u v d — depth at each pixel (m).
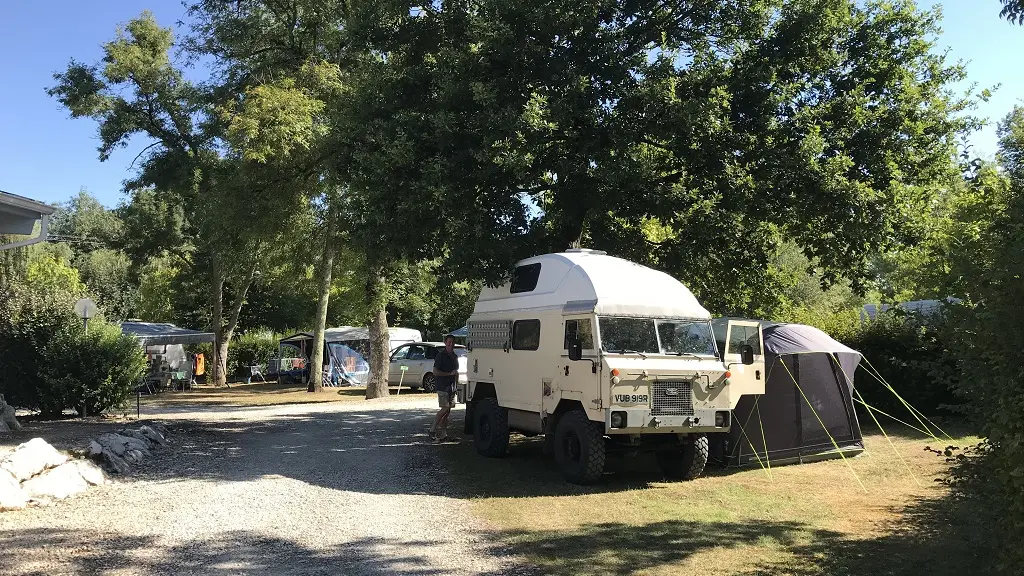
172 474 9.44
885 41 12.09
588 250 10.61
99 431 11.98
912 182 12.19
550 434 9.76
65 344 14.62
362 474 9.64
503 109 11.41
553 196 12.88
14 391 14.47
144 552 5.87
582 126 11.73
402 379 24.84
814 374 11.07
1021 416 3.84
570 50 12.12
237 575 5.36
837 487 8.84
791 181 11.18
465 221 11.59
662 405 8.70
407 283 27.27
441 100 12.10
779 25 11.80
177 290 41.12
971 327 4.14
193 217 30.73
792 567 5.58
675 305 9.39
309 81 19.73
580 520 7.18
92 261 51.22
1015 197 4.49
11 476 7.47
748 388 9.52
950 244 4.63
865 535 6.53
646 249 13.31
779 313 15.57
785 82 11.87
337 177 16.61
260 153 17.56
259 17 21.58
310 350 35.25
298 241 23.22
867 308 19.50
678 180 13.09
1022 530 4.09
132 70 27.02
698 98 11.23
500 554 5.98
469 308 43.38
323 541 6.36
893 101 12.02
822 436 10.98
